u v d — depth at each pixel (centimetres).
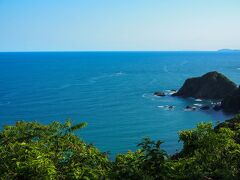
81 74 18975
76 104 9488
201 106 9000
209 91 10188
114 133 6438
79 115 8012
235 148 1541
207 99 10081
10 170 1148
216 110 8544
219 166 1437
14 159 1159
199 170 1364
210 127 1669
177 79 15838
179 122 7344
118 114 8125
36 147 1245
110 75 18225
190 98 10288
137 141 5931
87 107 9025
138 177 1198
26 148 1257
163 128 6838
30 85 14012
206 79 10400
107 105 9306
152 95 11000
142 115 8000
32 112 8369
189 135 1677
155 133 6456
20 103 9688
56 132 1494
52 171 1116
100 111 8481
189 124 7188
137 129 6731
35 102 9844
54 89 12725
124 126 6962
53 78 16912
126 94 11269
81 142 1480
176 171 1355
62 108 8881
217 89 10150
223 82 10212
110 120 7488
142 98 10431
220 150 1512
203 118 7731
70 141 1434
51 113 8238
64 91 12150
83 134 6359
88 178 1162
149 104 9400
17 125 1513
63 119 7550
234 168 1416
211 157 1470
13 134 1456
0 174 1141
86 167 1252
